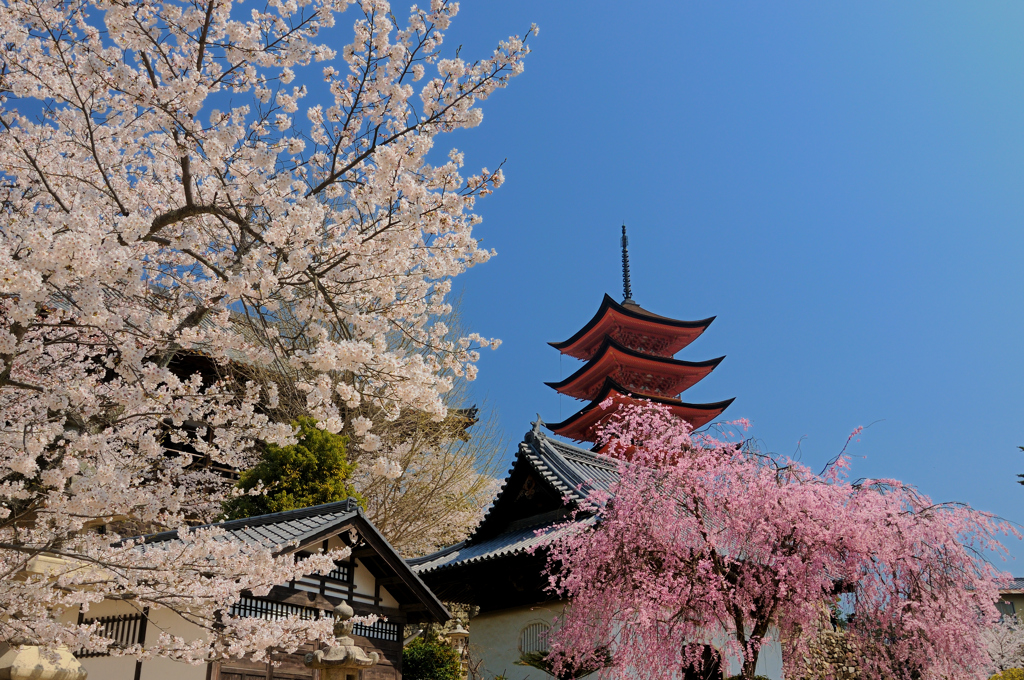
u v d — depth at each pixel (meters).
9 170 5.79
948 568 8.13
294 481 13.24
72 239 3.62
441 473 18.92
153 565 5.12
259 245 5.28
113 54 5.01
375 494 17.89
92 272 3.75
